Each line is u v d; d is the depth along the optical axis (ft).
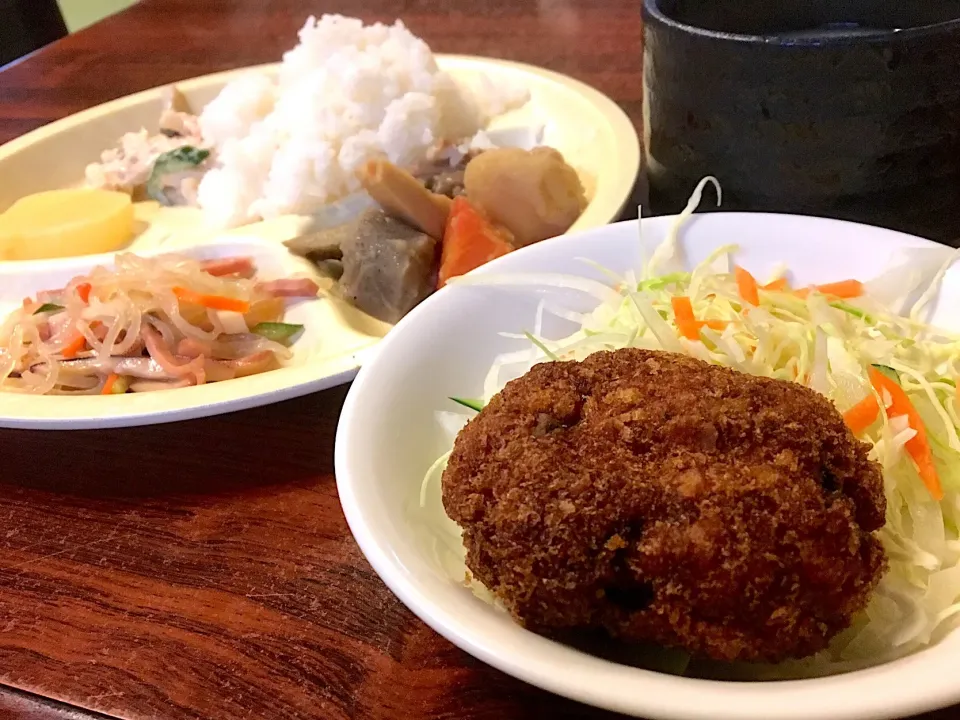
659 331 0.66
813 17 0.85
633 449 0.51
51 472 0.74
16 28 1.98
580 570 0.49
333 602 0.62
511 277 0.70
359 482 0.56
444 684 0.57
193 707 0.57
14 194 1.24
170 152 1.25
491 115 1.22
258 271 1.03
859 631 0.54
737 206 0.79
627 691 0.41
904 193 0.75
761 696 0.41
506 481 0.52
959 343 0.65
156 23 1.65
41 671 0.60
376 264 0.94
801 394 0.55
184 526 0.69
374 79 1.14
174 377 0.89
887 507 0.57
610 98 1.20
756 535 0.47
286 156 1.13
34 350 0.92
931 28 0.68
